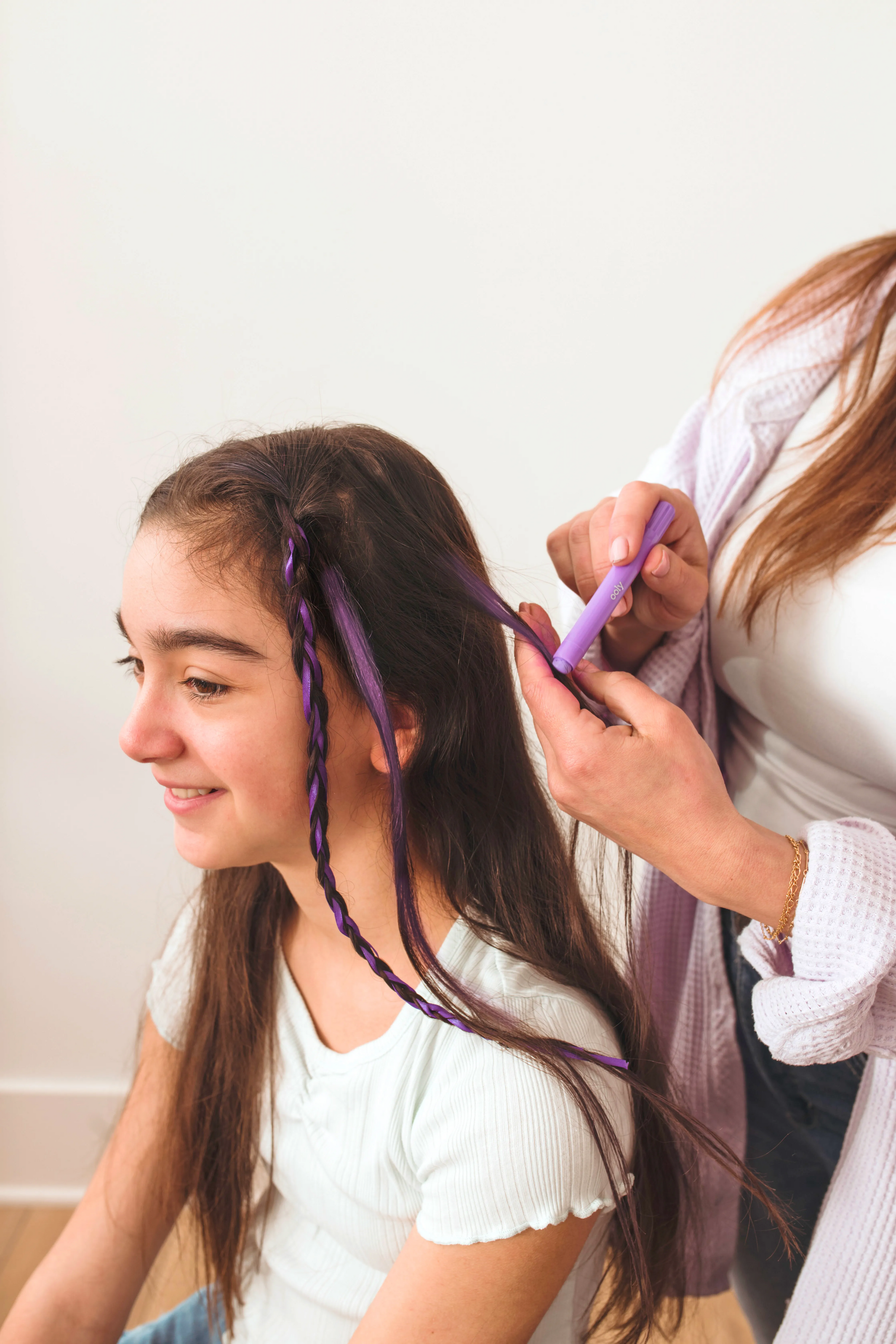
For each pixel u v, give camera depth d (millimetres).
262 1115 638
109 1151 712
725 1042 696
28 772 1394
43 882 1431
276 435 563
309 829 527
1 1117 1484
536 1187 483
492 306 1240
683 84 1165
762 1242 754
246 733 496
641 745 470
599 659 675
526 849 598
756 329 709
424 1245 499
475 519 1310
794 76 1157
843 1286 548
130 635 521
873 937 459
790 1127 700
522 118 1181
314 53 1164
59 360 1261
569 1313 604
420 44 1159
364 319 1247
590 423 1276
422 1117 523
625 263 1223
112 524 1311
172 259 1229
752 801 676
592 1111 499
